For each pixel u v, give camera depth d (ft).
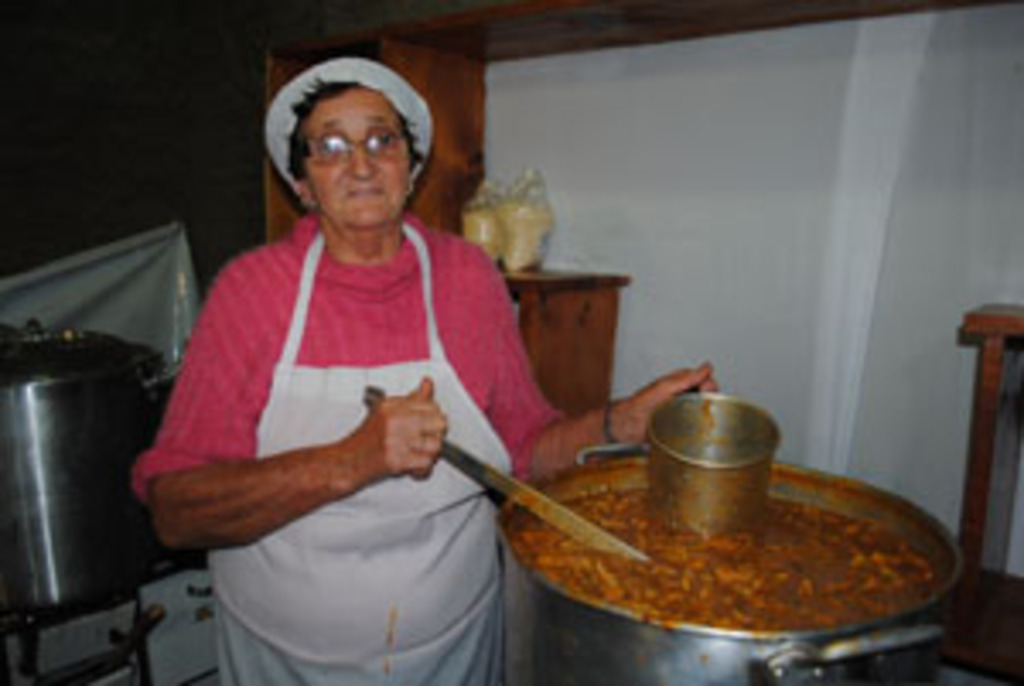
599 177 5.19
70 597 3.94
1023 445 3.75
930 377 3.98
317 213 3.35
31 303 5.04
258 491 2.69
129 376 4.07
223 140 6.01
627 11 4.02
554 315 4.72
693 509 3.00
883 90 3.97
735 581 2.74
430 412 2.56
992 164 3.70
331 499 2.70
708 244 4.72
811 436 4.42
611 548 2.81
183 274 5.79
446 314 3.37
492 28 4.53
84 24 5.17
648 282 5.04
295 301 3.12
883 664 2.16
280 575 3.11
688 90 4.69
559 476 3.31
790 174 4.34
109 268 5.40
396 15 5.35
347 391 3.10
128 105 5.45
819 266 4.29
